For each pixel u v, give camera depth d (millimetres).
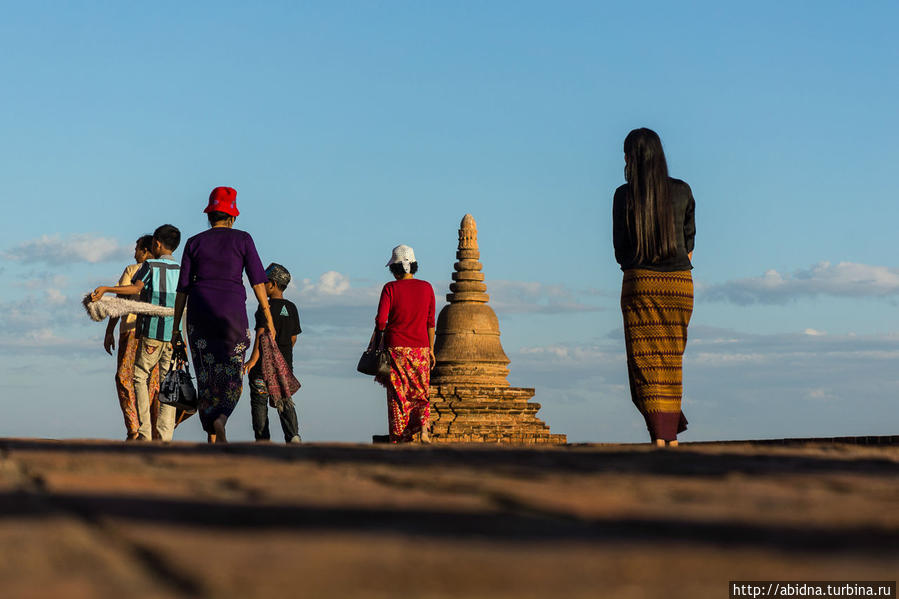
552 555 3920
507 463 9047
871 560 3885
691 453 10680
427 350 23141
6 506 5449
